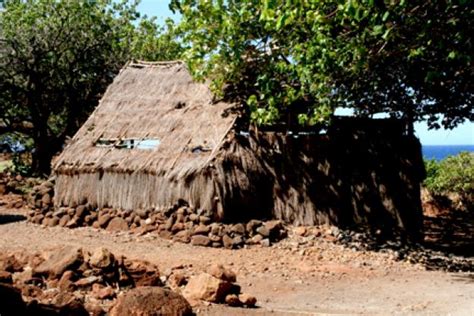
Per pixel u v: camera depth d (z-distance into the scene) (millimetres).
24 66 25078
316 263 11938
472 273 11664
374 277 10852
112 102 17734
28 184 23047
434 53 10672
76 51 26109
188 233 13758
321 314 7145
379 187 14812
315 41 10227
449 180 23109
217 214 13758
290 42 12625
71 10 25609
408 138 15164
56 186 16531
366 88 13883
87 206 15883
